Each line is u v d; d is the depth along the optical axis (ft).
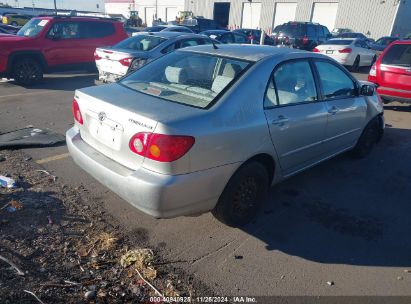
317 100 13.20
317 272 9.66
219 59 11.53
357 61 53.42
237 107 9.97
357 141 17.03
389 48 27.07
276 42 64.39
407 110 29.50
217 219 11.09
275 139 11.12
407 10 99.60
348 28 100.32
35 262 9.22
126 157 9.45
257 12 118.73
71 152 11.28
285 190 14.19
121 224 11.17
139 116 8.96
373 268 9.96
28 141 17.07
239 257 10.05
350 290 9.09
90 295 8.29
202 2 133.08
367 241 11.17
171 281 8.98
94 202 12.27
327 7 105.40
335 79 14.43
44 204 11.85
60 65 33.30
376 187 14.90
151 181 8.65
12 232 10.27
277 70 11.40
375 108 17.28
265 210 12.59
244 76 10.52
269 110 10.89
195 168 9.03
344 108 14.61
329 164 17.08
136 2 173.88
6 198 12.01
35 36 31.71
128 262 9.50
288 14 112.57
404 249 10.88
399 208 13.32
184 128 8.71
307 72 12.83
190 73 11.47
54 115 22.13
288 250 10.51
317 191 14.26
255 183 11.15
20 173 13.94
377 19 98.02
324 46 53.16
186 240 10.64
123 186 9.18
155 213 8.98
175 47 28.86
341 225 11.97
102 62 28.50
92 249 9.91
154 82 11.73
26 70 31.27
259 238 10.97
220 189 9.86
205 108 9.56
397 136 22.08
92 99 10.53
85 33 34.60
